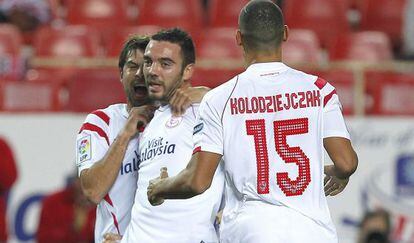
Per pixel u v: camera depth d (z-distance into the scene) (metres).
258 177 18.80
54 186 36.59
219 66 39.44
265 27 19.03
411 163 36.88
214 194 20.81
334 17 49.94
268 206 18.77
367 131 36.91
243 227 18.77
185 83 21.23
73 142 36.81
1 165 36.09
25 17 46.84
